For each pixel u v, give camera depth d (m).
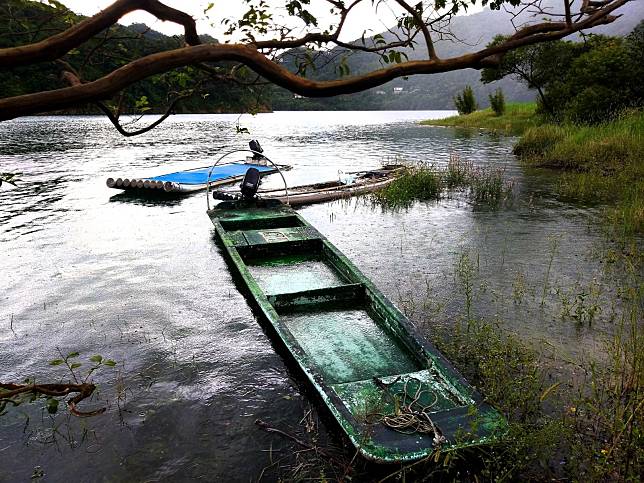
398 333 5.39
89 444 4.18
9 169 19.67
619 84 22.22
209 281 7.73
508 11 1.63
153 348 5.70
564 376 4.87
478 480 3.49
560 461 3.71
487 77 31.58
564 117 23.91
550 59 28.86
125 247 9.52
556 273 7.66
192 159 23.47
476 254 8.67
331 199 13.16
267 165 19.38
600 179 13.94
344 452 3.81
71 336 6.03
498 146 26.61
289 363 5.14
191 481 3.76
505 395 4.39
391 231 10.31
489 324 6.00
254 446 4.09
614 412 4.11
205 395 4.79
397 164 18.00
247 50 1.11
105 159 23.30
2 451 4.11
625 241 9.08
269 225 9.77
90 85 1.00
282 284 7.25
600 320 6.05
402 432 3.68
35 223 11.30
